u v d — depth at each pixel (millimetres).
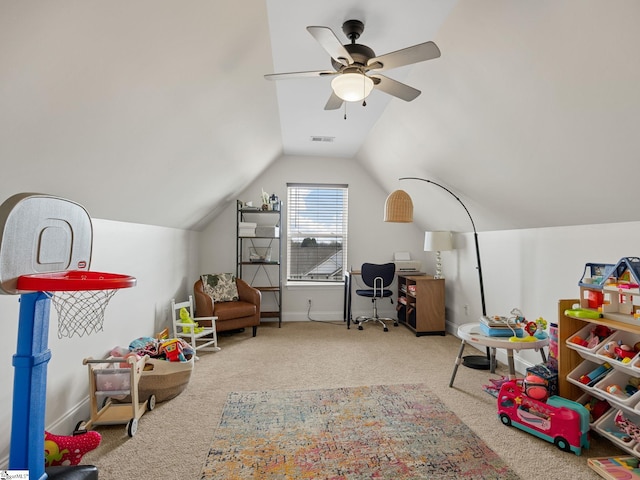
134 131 1720
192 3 1301
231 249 4879
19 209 1101
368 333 4254
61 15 947
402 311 4738
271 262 4559
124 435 1969
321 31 1475
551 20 1389
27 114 1142
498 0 1500
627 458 1708
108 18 1076
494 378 2818
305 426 2066
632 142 1563
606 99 1484
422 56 1614
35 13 890
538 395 1973
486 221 3352
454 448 1847
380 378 2816
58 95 1176
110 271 2406
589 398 2049
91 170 1712
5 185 1339
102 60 1204
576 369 2039
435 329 4168
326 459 1753
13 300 1565
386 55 1606
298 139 4156
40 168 1411
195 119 2105
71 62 1108
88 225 1517
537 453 1809
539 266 2783
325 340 3936
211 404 2352
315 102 3041
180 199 3117
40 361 1197
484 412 2244
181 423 2100
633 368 1672
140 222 2877
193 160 2611
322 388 2617
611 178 1831
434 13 1795
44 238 1228
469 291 3854
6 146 1187
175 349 2520
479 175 2766
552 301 2650
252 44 1914
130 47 1256
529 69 1659
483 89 1998
